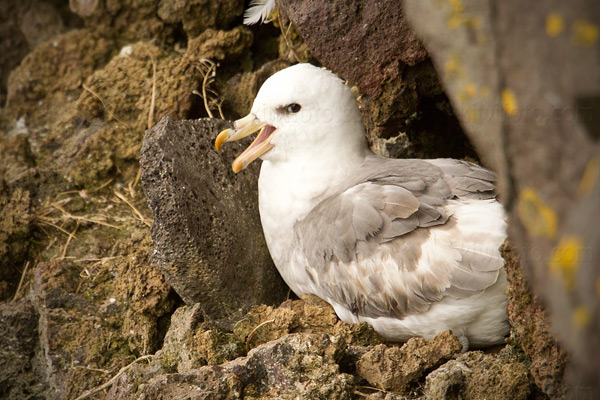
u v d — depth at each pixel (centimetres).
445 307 868
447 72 662
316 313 958
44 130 1382
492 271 830
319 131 975
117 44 1441
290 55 1267
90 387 1005
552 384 769
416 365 844
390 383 843
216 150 1027
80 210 1242
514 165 602
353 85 1077
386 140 1151
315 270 944
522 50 552
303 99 962
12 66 1535
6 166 1301
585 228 539
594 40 512
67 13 1567
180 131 1009
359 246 894
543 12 527
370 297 899
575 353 597
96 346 1038
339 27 1027
